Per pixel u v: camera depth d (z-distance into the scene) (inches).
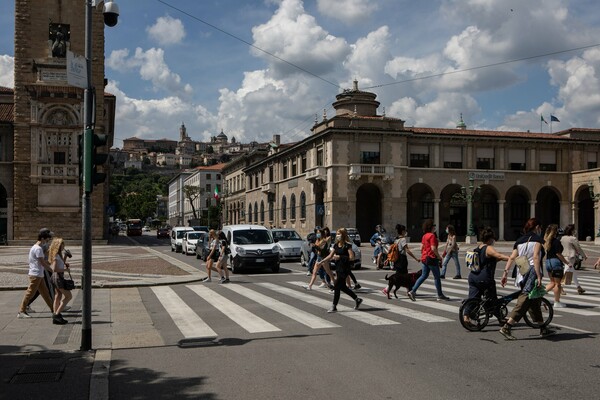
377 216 2348.7
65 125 1925.4
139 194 6230.3
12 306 542.0
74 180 1930.4
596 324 417.4
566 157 2365.9
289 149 2564.0
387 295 574.6
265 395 251.6
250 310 504.1
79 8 1934.1
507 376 275.0
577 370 285.0
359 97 2385.6
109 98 2388.0
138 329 421.7
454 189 2428.6
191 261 1210.0
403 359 312.7
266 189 2878.9
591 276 846.5
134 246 1994.3
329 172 2142.0
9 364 315.6
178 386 269.3
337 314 474.0
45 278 474.3
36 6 1900.8
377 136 2167.8
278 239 1197.1
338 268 487.5
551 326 405.7
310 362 309.9
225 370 297.0
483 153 2306.8
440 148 2262.6
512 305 527.5
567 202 2354.8
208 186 5442.9
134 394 258.2
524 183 2317.9
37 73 1897.1
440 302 544.1
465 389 253.9
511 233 2459.4
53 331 416.8
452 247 792.3
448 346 345.1
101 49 1952.5
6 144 2038.6
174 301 575.8
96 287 700.0
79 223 1936.5
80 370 301.4
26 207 1898.4
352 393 251.6
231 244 941.8
